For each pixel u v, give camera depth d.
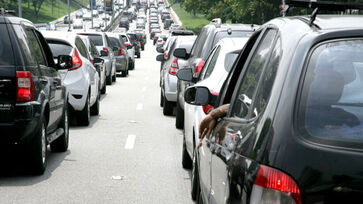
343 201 3.69
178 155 13.16
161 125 18.09
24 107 9.82
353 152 3.74
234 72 6.21
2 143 9.88
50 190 9.66
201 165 7.27
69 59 12.80
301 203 3.70
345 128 3.85
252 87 4.89
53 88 11.77
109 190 9.79
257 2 104.25
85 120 17.44
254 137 4.07
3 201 8.90
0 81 9.79
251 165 3.96
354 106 3.94
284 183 3.72
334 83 4.02
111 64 33.56
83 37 25.08
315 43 4.14
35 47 11.16
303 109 3.93
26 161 10.52
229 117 5.40
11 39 9.98
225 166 4.81
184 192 9.79
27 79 9.91
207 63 11.55
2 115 9.77
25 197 9.17
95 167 11.62
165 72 22.17
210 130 5.81
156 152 13.45
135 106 23.39
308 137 3.82
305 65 4.07
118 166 11.77
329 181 3.70
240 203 4.05
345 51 4.11
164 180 10.64
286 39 4.44
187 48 22.56
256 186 3.82
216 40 14.41
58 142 13.05
